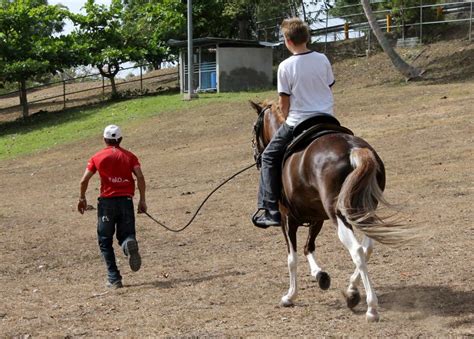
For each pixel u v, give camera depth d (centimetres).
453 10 3503
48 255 1102
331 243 1014
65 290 885
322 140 662
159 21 3697
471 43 3238
